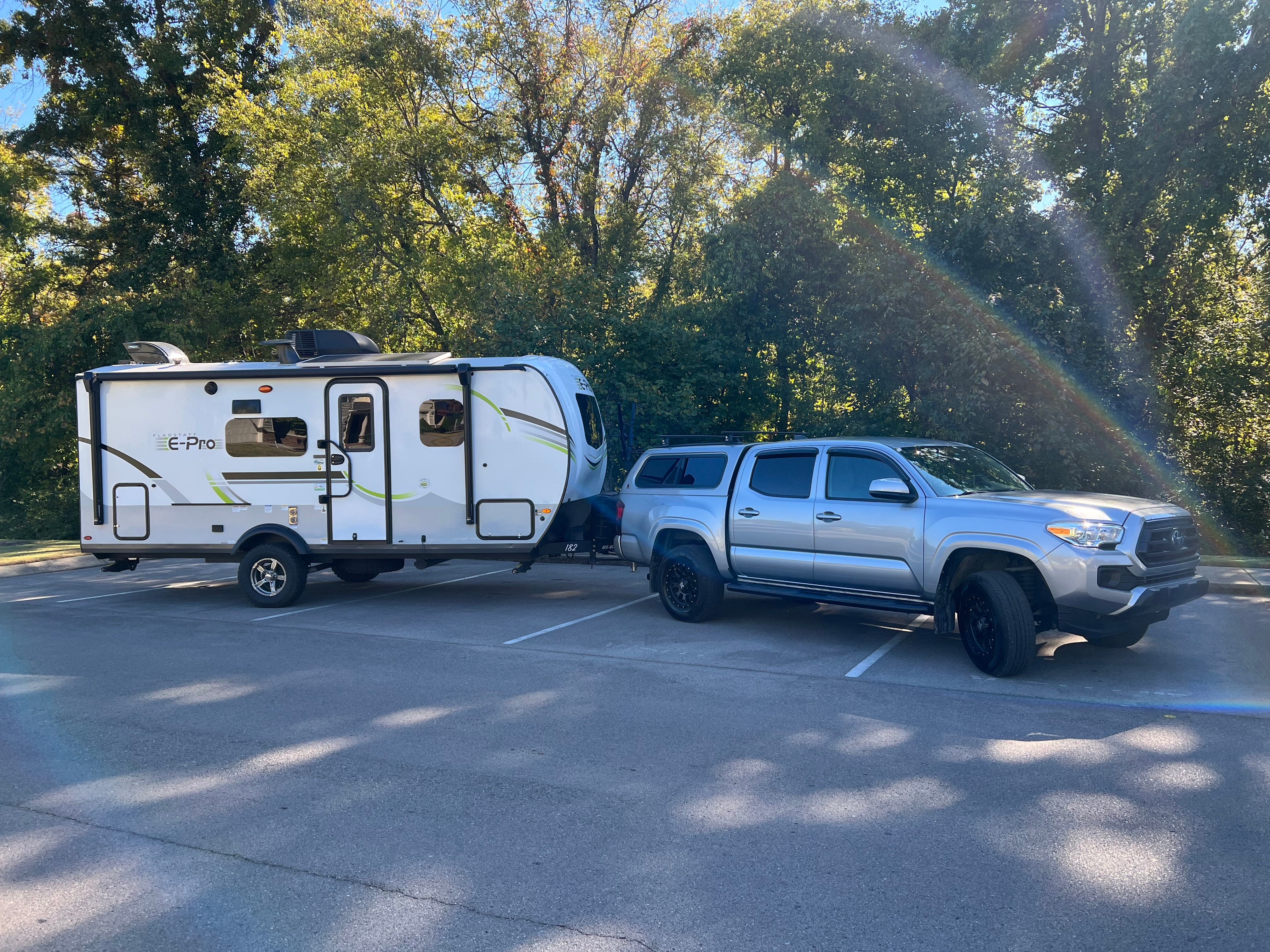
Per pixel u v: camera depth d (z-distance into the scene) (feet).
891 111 57.16
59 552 57.88
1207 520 55.21
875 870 12.94
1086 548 22.43
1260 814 14.75
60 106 89.97
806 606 35.35
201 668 26.07
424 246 72.49
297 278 79.30
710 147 76.33
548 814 15.16
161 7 89.51
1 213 84.48
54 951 11.14
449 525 35.55
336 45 70.74
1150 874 12.71
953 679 23.76
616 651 27.66
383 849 13.91
